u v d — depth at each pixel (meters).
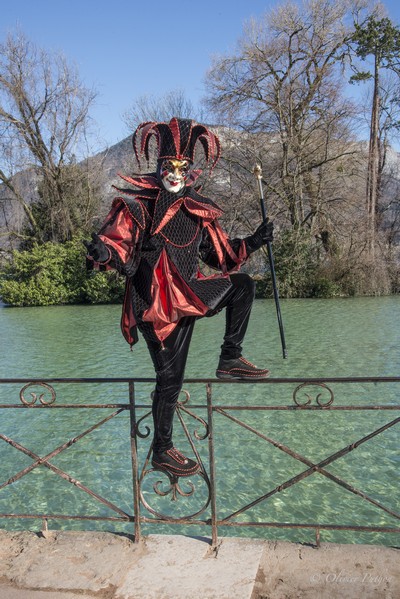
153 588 3.10
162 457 3.38
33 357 13.50
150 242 3.15
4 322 20.84
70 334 17.11
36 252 28.03
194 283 3.20
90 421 8.01
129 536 3.64
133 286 3.20
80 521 5.23
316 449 6.76
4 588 3.17
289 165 26.67
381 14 28.06
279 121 25.75
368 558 3.26
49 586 3.17
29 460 6.66
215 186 26.48
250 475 6.09
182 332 3.21
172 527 5.12
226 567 3.24
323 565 3.21
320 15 25.00
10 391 9.90
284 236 25.58
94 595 3.09
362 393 9.09
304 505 5.39
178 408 3.53
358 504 5.38
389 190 33.31
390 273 25.88
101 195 32.09
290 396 9.05
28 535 3.72
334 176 25.95
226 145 25.98
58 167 30.36
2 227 32.50
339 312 19.92
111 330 17.73
